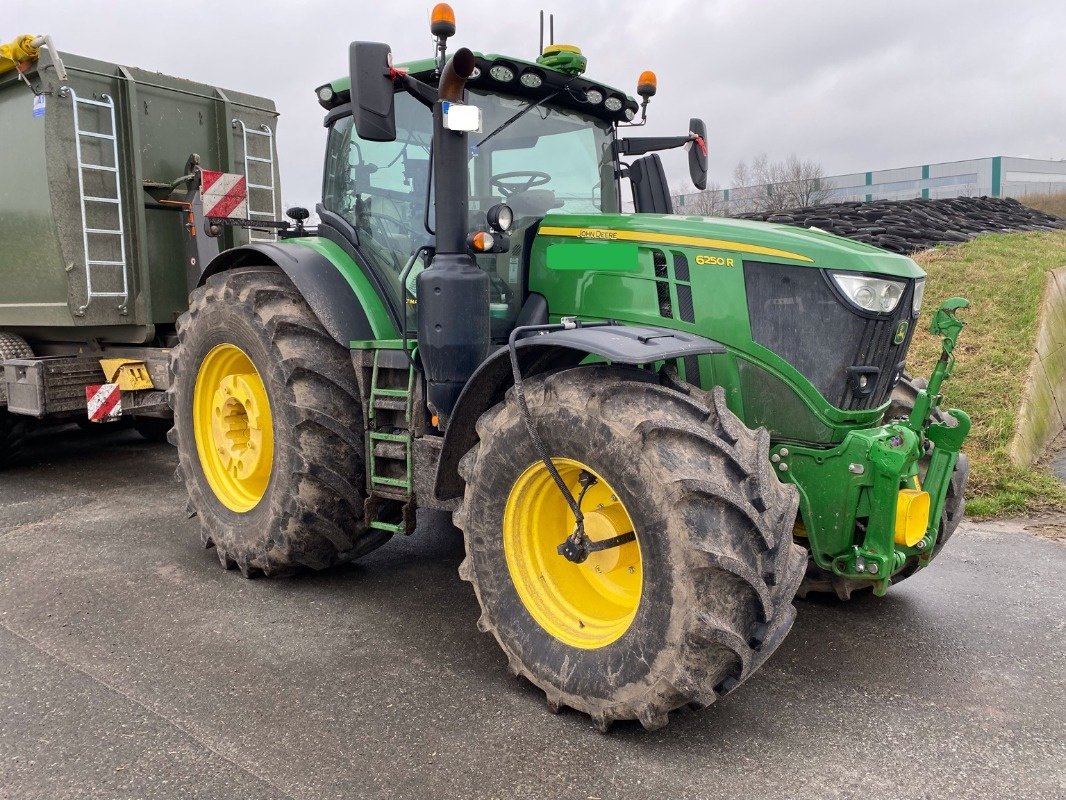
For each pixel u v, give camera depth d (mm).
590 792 2420
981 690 3021
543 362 3080
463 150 3176
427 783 2455
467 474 3051
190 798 2377
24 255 5672
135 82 5715
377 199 3840
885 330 3031
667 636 2496
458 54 2916
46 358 5801
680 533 2463
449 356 3199
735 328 3121
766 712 2873
